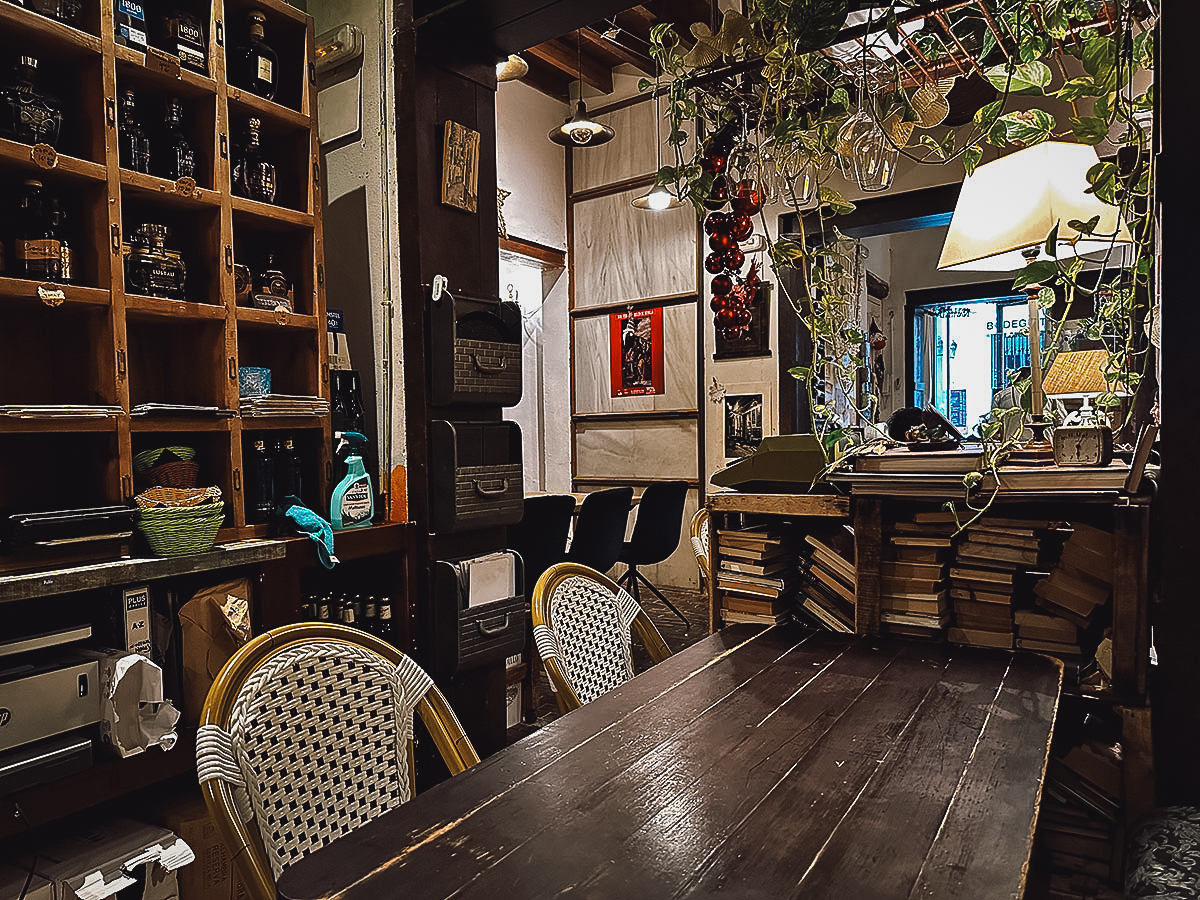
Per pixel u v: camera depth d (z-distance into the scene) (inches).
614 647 73.2
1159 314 61.7
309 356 94.6
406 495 97.3
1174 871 46.7
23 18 66.8
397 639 94.1
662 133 232.2
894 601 73.4
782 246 74.4
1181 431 56.0
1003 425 67.0
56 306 72.5
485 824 38.1
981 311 305.3
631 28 212.1
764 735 48.9
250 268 97.9
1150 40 60.3
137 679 66.3
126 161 77.4
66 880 62.8
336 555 86.7
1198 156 54.8
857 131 67.5
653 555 188.7
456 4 88.4
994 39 62.3
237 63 88.3
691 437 231.9
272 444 94.8
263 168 90.3
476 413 100.7
